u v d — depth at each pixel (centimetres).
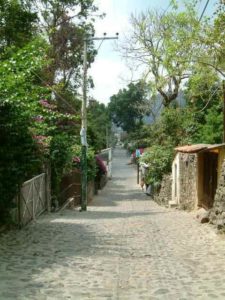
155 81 2064
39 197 1864
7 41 2186
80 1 3397
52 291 684
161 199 2997
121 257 970
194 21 1526
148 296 670
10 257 935
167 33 1547
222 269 848
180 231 1381
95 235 1282
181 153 2452
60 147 2130
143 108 3866
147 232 1366
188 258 961
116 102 9700
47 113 1830
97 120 8144
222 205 1372
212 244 1132
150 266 881
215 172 1791
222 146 1617
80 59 3672
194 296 669
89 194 3409
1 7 2156
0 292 665
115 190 4678
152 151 3212
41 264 871
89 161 3319
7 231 1310
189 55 1502
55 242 1142
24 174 1344
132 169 7725
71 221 1673
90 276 788
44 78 2855
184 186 2372
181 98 3400
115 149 12544
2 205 1265
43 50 1342
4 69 1212
